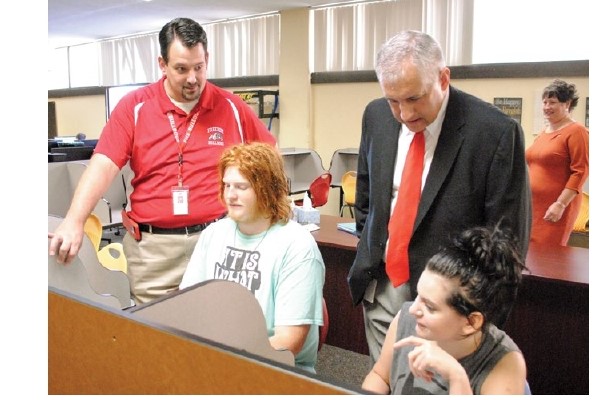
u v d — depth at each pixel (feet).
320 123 20.51
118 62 26.55
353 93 19.44
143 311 2.59
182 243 6.25
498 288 3.01
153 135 6.11
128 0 17.93
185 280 4.96
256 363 1.89
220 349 1.98
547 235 9.55
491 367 3.14
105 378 2.36
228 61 22.49
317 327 4.53
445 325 3.05
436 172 4.47
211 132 6.29
